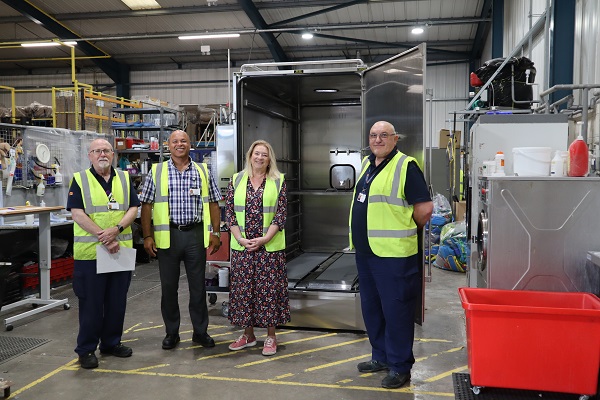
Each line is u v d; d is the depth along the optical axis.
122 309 3.41
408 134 3.47
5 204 5.48
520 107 5.01
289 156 5.62
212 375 3.12
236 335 3.89
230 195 3.54
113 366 3.27
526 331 2.56
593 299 2.64
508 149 3.81
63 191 6.41
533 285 2.95
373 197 2.83
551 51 4.78
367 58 14.05
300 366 3.26
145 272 6.61
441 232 7.00
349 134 5.72
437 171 10.48
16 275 4.89
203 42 13.35
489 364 2.62
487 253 3.00
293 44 13.11
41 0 10.78
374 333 3.11
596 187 2.84
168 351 3.54
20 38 13.17
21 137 5.80
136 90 15.43
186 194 3.45
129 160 8.27
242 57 14.51
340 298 3.91
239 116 4.27
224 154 4.95
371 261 2.89
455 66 13.57
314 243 5.88
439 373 3.14
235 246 3.49
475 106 5.57
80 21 11.88
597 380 2.52
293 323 4.03
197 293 3.58
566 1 4.69
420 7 10.53
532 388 2.59
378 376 3.08
